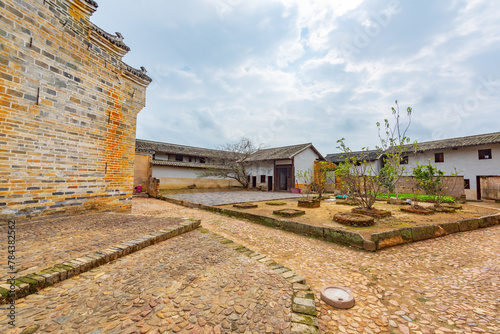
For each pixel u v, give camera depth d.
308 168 20.31
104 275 2.68
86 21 5.16
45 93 4.42
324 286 2.85
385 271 3.55
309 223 6.00
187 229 4.98
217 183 22.50
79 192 5.14
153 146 20.00
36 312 1.92
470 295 2.82
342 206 9.70
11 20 3.86
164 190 17.28
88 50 5.27
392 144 7.17
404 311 2.46
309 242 5.12
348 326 2.16
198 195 14.44
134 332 1.73
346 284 3.09
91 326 1.77
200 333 1.74
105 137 5.76
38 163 4.34
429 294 2.84
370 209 7.14
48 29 4.42
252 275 2.86
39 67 4.30
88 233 3.94
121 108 6.22
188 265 3.09
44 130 4.43
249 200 11.93
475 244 5.00
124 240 3.70
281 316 2.02
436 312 2.45
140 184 14.30
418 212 7.50
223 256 3.49
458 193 12.80
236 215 7.95
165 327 1.80
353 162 7.78
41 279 2.29
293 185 18.23
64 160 4.81
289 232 5.99
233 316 1.99
